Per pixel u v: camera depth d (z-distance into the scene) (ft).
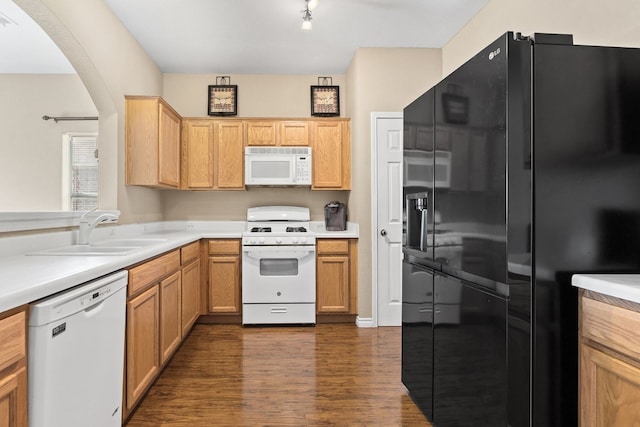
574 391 4.75
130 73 11.33
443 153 6.41
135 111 10.77
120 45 10.56
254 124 14.11
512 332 4.68
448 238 6.23
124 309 6.15
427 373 7.04
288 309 13.03
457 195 5.93
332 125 14.10
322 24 11.02
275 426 6.87
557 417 4.74
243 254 12.96
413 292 7.77
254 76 15.03
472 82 5.50
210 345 11.07
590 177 4.79
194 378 8.82
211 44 12.21
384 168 12.96
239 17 10.47
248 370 9.29
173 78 14.87
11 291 3.68
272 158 13.84
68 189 14.71
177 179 13.24
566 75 4.78
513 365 4.69
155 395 7.99
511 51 4.71
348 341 11.42
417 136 7.57
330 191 15.14
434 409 6.77
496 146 4.90
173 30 11.18
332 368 9.42
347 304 13.16
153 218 13.62
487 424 5.12
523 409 4.70
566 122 4.77
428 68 12.89
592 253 4.77
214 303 13.12
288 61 13.76
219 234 13.05
